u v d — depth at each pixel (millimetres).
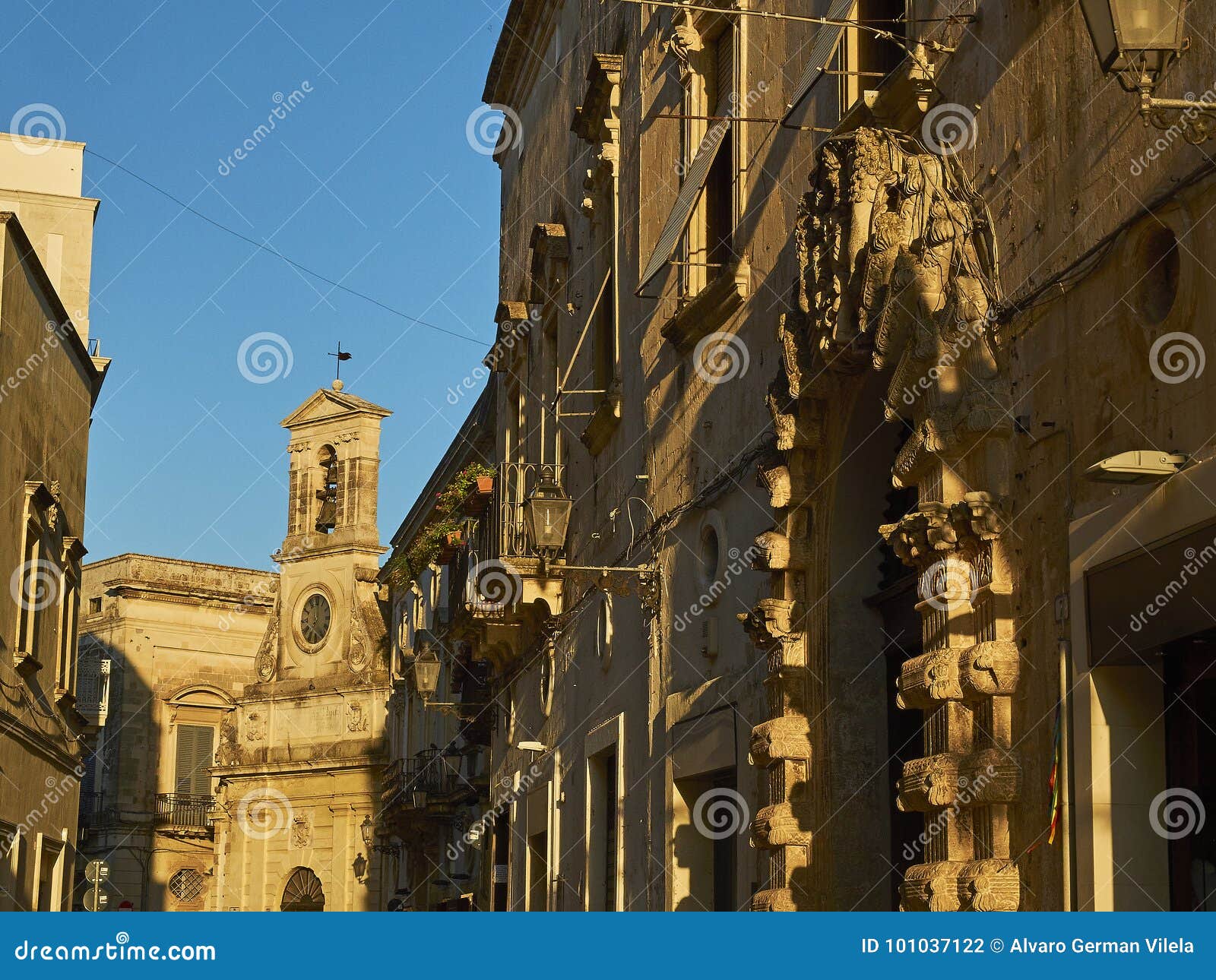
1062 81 9188
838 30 11758
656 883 16672
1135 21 7457
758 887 13570
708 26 16609
